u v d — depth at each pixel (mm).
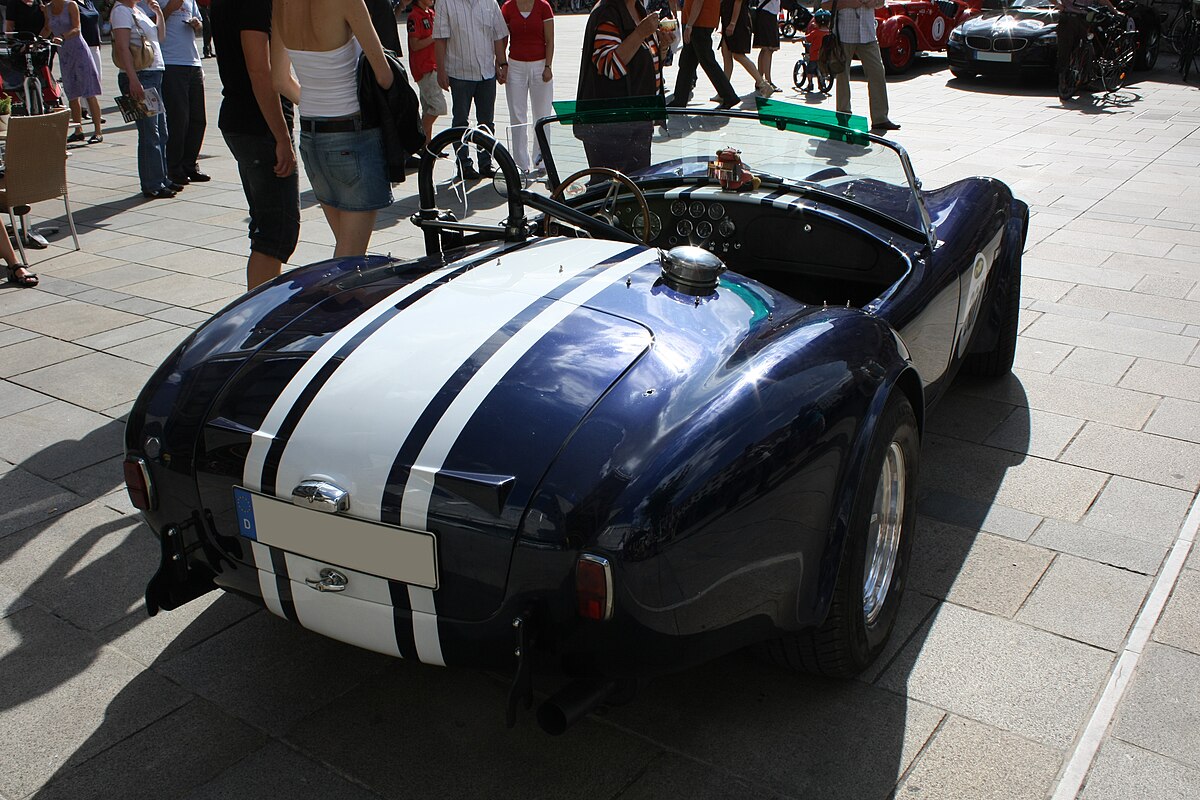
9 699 2453
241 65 4480
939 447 3701
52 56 10969
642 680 2006
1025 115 11023
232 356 2270
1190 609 2727
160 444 2168
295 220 4801
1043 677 2475
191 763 2244
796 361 2168
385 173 4430
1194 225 6602
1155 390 4160
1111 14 12062
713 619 1952
